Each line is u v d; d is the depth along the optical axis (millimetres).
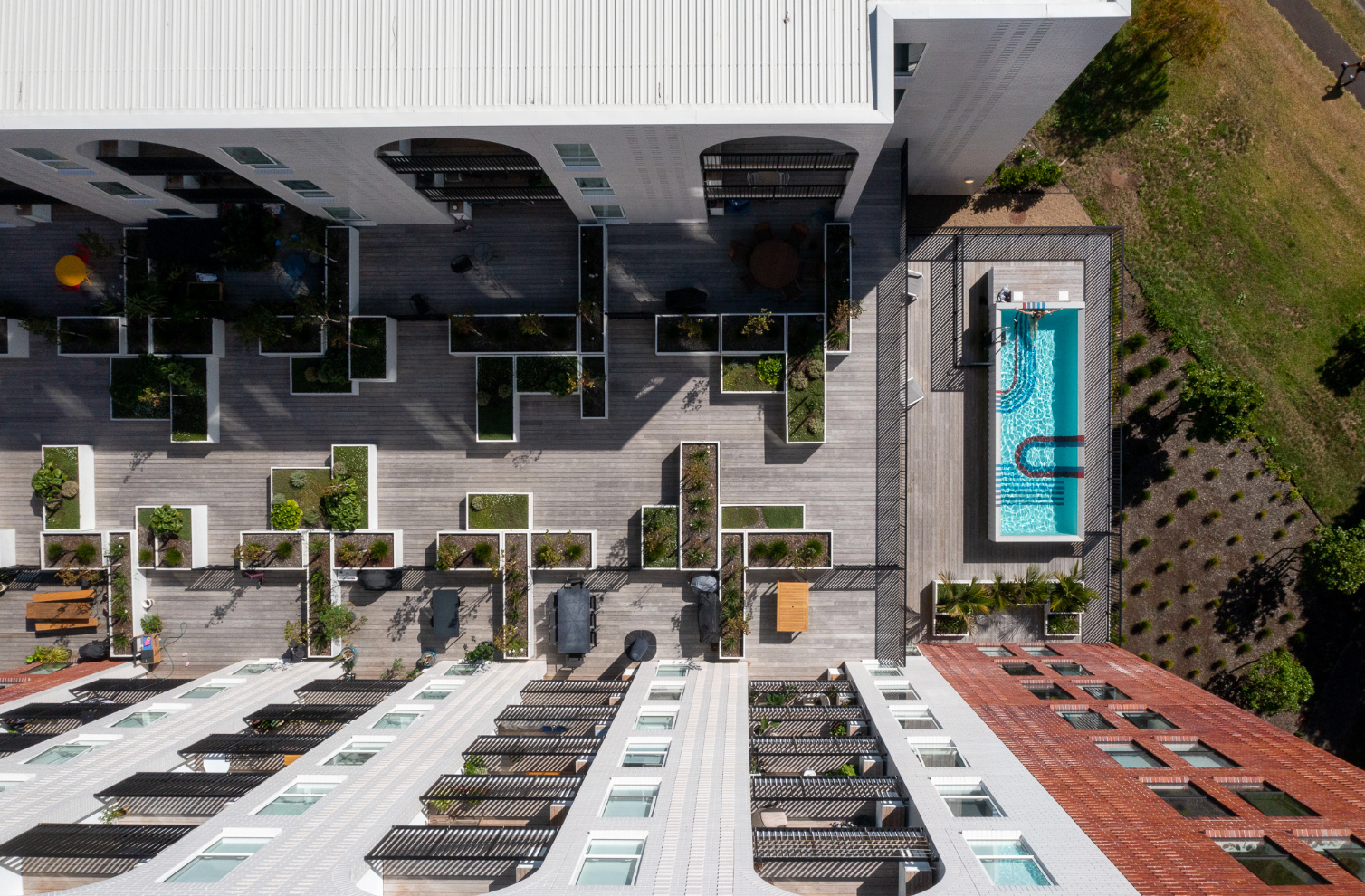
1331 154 28562
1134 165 28500
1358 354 28266
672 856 13945
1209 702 21547
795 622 25844
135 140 19609
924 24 17609
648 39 17844
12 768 17859
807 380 25719
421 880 15070
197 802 16594
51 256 26438
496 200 24938
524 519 26578
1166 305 28344
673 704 22328
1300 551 28344
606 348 25953
